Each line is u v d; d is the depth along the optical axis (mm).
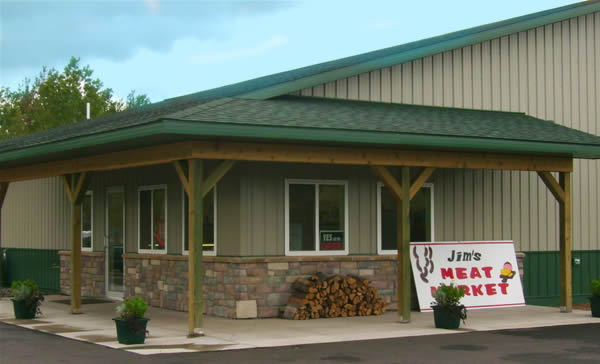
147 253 16062
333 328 12359
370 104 15344
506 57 17250
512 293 15984
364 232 14922
